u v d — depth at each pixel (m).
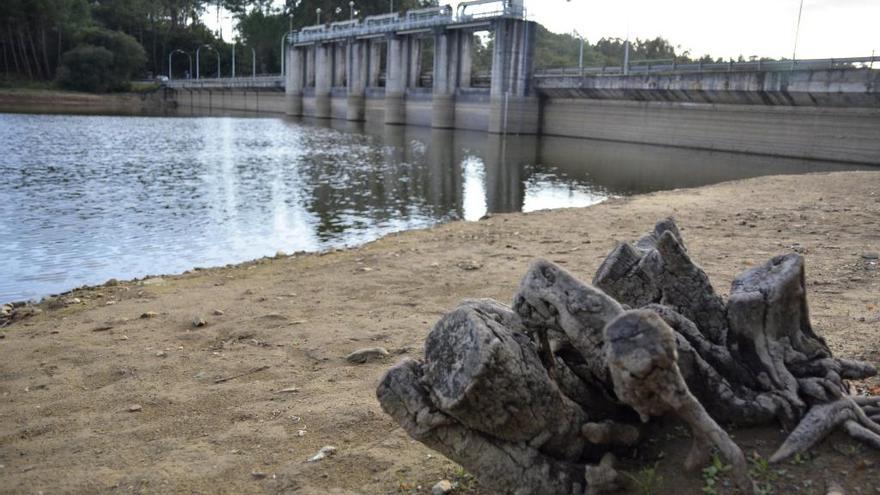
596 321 3.31
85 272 14.37
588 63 99.81
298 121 86.81
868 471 3.36
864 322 6.14
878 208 14.69
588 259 10.23
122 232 18.81
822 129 40.69
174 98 125.19
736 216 14.28
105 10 132.75
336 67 94.75
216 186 28.38
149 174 31.53
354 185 30.17
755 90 42.84
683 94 48.75
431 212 24.14
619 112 56.12
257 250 16.98
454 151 47.31
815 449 3.53
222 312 8.41
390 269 10.24
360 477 4.29
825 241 11.05
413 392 3.23
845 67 37.78
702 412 3.06
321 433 4.96
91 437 5.20
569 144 54.09
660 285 4.01
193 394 5.89
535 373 3.24
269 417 5.32
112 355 7.06
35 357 7.18
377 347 6.55
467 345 3.12
